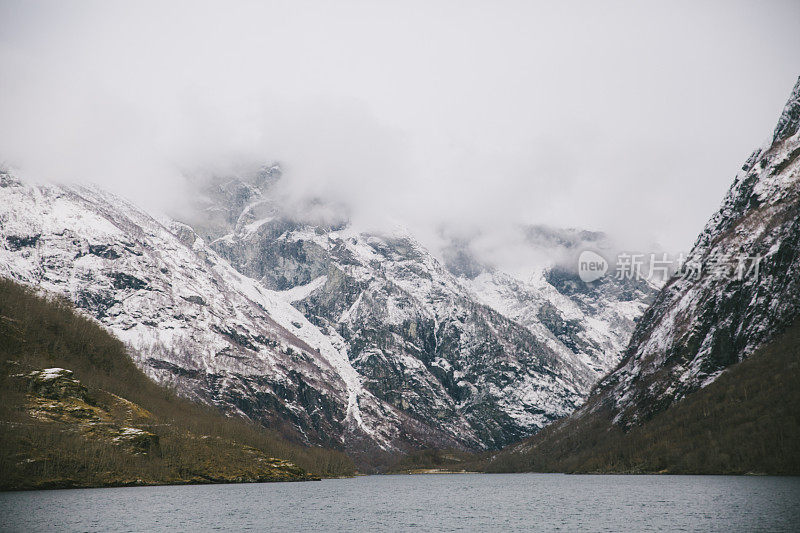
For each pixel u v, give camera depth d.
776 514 146.38
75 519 147.50
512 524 150.88
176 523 146.62
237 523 149.25
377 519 161.12
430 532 139.75
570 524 147.88
